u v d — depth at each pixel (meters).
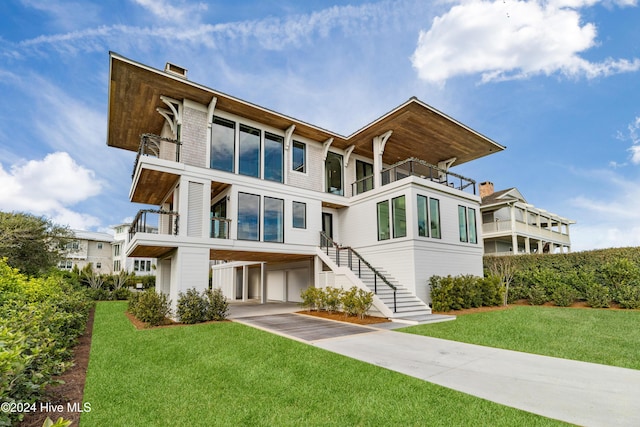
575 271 16.27
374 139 16.84
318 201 16.30
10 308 5.36
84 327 9.12
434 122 15.43
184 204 12.19
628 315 11.91
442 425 3.75
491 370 5.75
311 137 16.47
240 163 14.05
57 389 4.86
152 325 10.31
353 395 4.62
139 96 12.66
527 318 11.37
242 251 13.91
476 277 15.62
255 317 12.43
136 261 40.09
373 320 11.26
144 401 4.45
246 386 4.98
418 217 14.42
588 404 4.29
